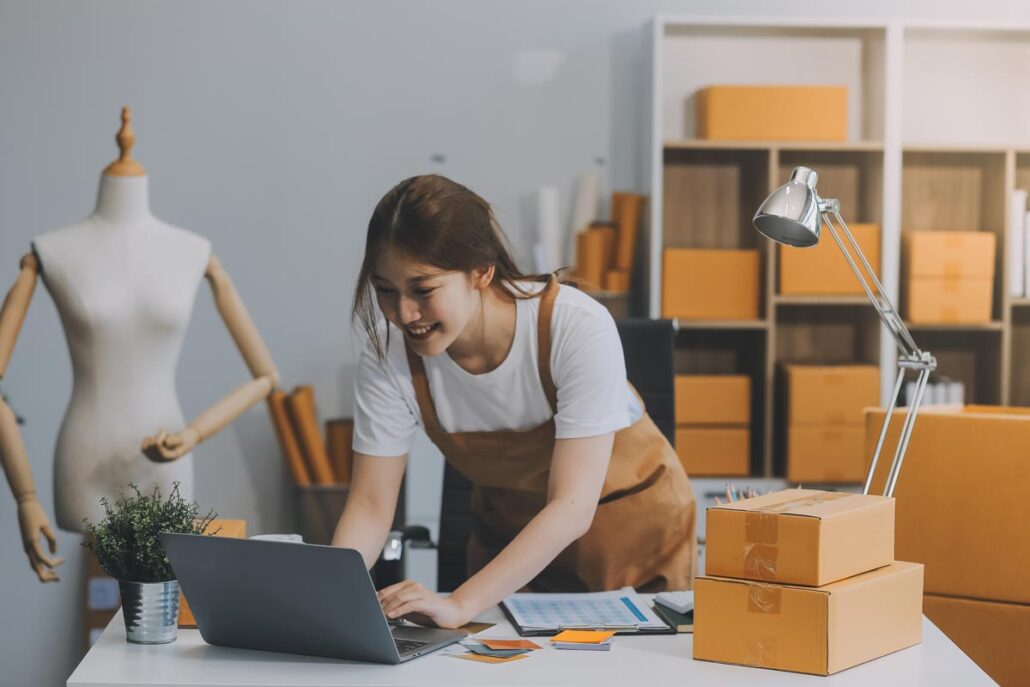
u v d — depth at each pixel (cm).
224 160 425
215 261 333
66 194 420
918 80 410
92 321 309
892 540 176
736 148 404
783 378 407
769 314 402
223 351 429
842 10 431
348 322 429
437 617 177
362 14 425
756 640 162
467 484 270
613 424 193
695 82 420
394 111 427
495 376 196
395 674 159
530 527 187
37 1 418
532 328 193
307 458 409
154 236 319
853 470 401
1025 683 225
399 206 173
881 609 167
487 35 427
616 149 429
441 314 175
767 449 405
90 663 164
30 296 314
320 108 426
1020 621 225
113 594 409
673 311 404
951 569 230
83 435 312
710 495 402
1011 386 406
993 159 404
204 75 423
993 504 226
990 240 403
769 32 413
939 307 402
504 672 160
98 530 173
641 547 234
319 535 404
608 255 410
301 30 425
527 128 428
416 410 206
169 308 315
